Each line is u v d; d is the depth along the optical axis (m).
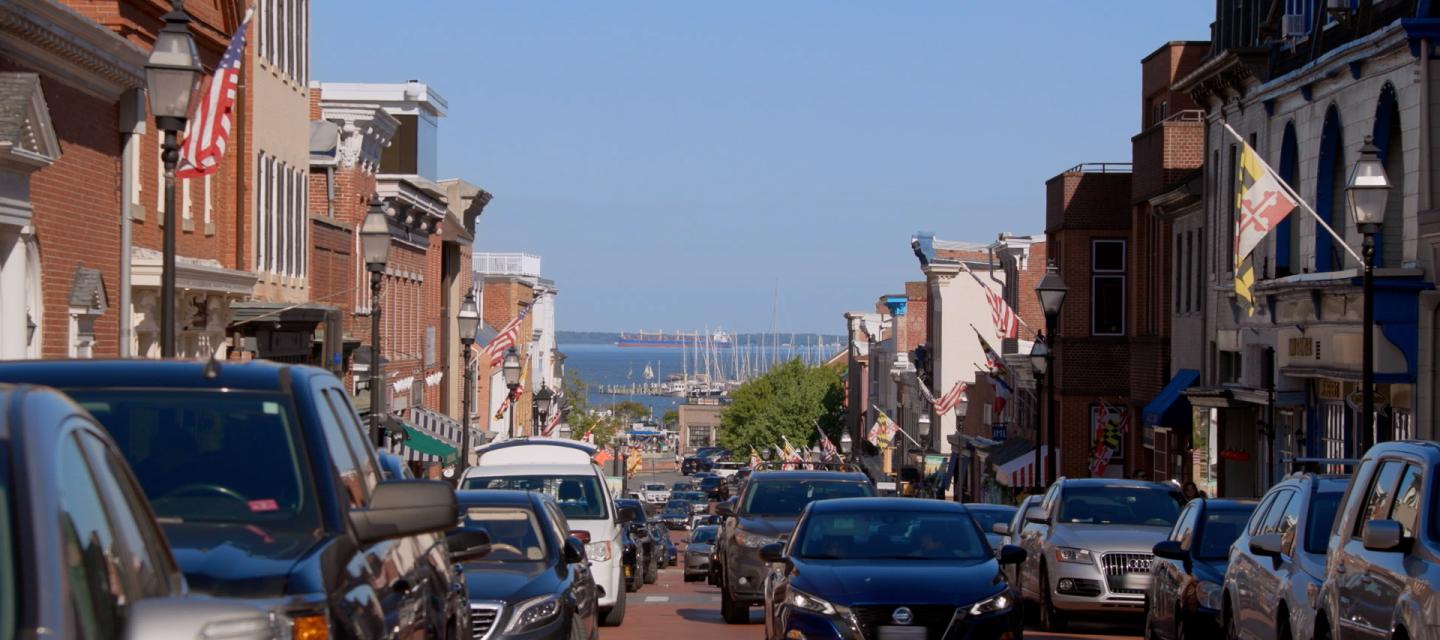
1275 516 24.00
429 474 86.12
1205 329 64.56
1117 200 82.12
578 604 25.77
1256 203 44.25
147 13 43.53
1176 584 28.22
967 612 23.89
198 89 49.12
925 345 139.50
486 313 132.00
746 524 37.31
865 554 25.89
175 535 11.01
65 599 6.73
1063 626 35.50
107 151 40.84
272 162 60.34
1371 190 32.41
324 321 60.94
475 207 110.06
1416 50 44.75
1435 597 16.17
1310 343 50.09
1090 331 82.19
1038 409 54.59
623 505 67.56
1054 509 37.00
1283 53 56.97
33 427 7.23
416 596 13.52
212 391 12.40
